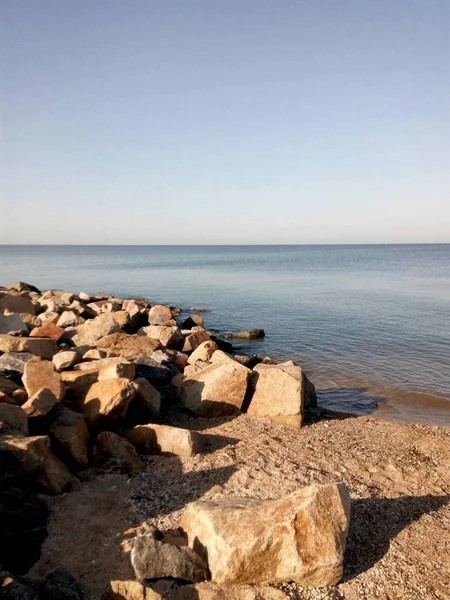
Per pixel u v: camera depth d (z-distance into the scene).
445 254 178.88
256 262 124.94
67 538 7.20
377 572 6.73
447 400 16.47
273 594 6.14
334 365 21.03
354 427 13.05
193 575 6.26
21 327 18.97
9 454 7.68
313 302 41.94
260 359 18.86
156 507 8.24
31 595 5.61
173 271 87.62
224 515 6.83
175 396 13.98
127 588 5.82
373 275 74.75
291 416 12.69
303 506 6.50
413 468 10.34
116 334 17.55
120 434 10.98
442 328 29.11
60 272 84.56
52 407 9.69
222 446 11.03
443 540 7.58
